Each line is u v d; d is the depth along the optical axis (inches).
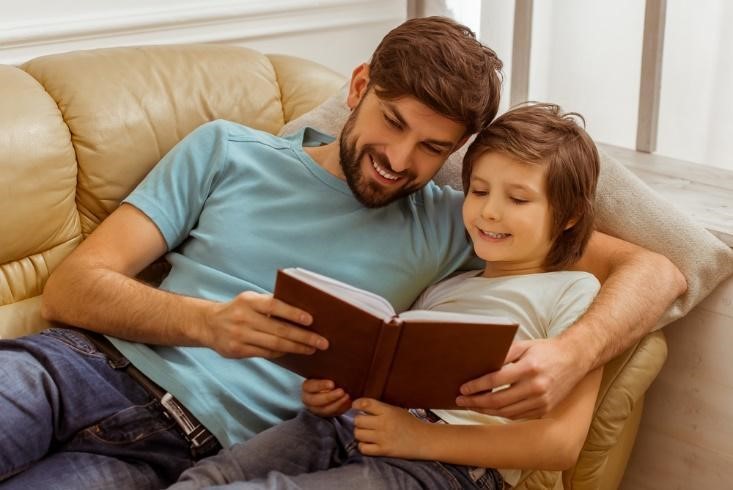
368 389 45.2
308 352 44.6
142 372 51.5
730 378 60.1
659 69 75.0
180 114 62.7
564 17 88.3
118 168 59.4
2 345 50.7
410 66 51.8
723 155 79.3
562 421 48.3
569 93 90.4
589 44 87.3
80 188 59.1
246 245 56.3
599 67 87.2
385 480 45.4
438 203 59.2
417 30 53.7
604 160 59.7
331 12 89.7
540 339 48.4
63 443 49.3
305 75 70.6
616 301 51.2
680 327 62.1
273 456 47.1
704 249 56.8
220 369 52.4
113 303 51.5
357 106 55.4
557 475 53.7
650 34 73.8
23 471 47.2
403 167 53.2
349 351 43.6
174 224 56.8
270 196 57.8
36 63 61.0
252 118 66.4
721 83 77.6
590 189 53.4
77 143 58.5
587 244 54.7
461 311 53.9
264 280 56.0
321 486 44.1
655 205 57.9
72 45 72.3
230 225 56.7
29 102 56.6
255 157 58.7
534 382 45.1
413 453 46.6
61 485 45.3
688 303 56.7
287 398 53.4
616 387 54.2
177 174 57.5
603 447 54.4
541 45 90.6
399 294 56.8
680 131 81.4
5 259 55.8
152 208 56.1
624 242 57.2
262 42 85.0
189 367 51.8
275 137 60.5
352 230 57.0
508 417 46.3
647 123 76.9
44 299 54.6
